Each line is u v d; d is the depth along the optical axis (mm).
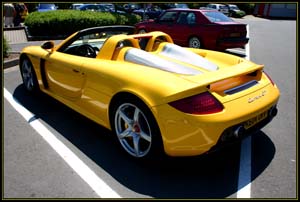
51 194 2477
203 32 8344
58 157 2982
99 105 3139
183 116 2385
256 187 2529
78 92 3486
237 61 3309
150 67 2945
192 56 3229
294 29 16609
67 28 12789
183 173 2703
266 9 32938
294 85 5508
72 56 3670
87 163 2877
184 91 2404
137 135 2809
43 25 12289
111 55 3254
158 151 2619
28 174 2727
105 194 2471
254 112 2592
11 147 3174
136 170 2758
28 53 4422
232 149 3092
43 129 3562
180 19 8992
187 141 2436
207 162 2855
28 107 4215
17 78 5648
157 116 2475
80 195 2461
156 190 2506
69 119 3830
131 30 4301
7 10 14977
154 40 3545
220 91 2613
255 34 13742
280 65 7207
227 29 8070
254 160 2902
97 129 3555
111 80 2889
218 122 2377
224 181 2598
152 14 23141
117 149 3121
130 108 2824
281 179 2629
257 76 3047
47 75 4113
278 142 3264
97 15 13672
